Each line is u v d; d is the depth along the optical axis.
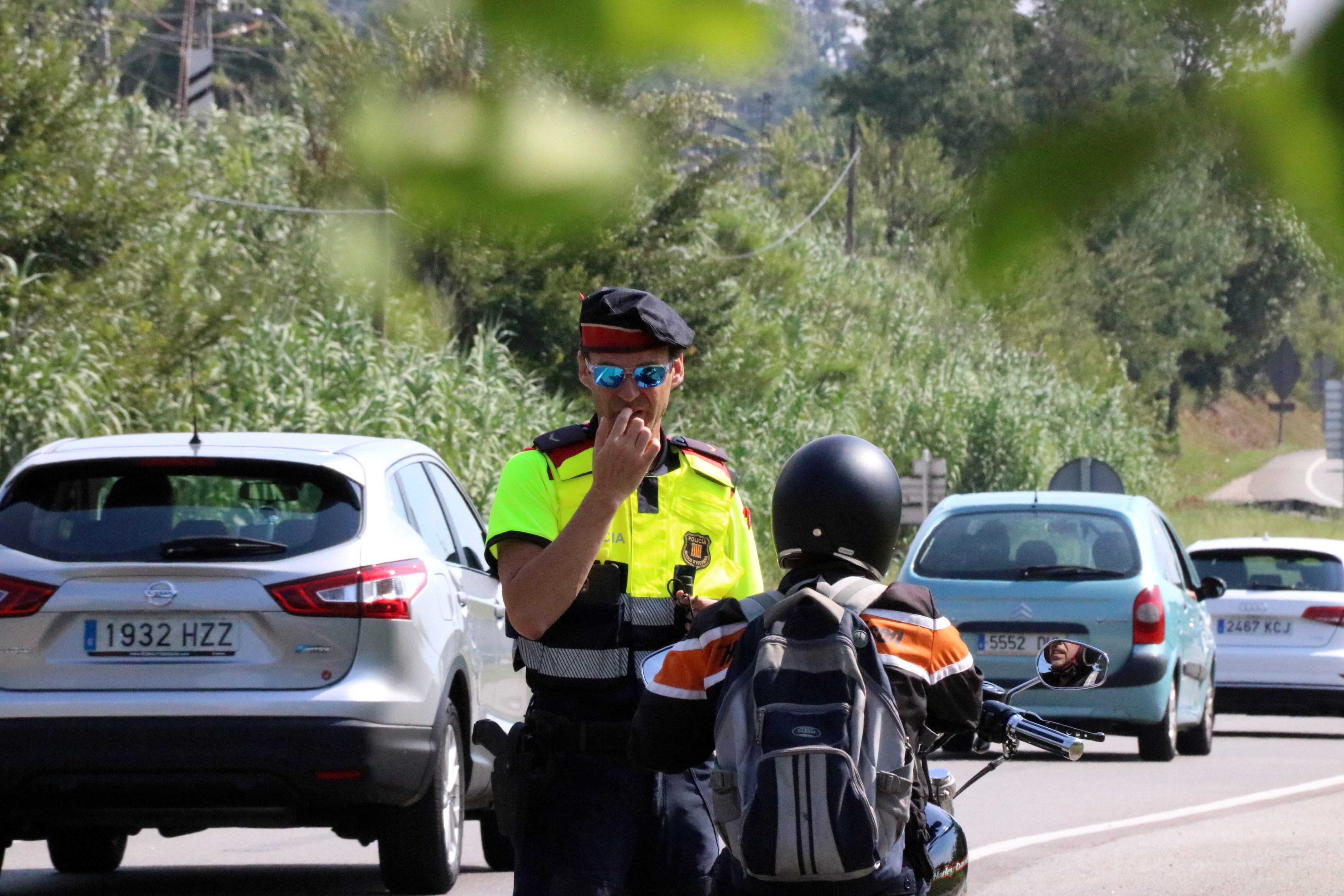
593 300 12.93
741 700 9.96
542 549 13.16
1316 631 54.41
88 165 54.34
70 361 55.19
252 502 25.33
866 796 9.50
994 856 30.27
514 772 13.30
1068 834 32.78
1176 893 26.97
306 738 23.94
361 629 24.56
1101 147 4.04
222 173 60.88
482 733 13.65
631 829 13.08
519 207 4.71
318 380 65.50
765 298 95.44
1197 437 19.75
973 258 4.34
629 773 13.15
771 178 19.50
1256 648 54.72
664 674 10.66
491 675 29.38
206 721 23.95
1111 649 44.62
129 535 24.67
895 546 10.89
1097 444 132.75
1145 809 36.31
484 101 4.60
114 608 24.25
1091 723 45.16
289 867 29.33
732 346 95.50
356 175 4.93
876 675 9.90
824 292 98.38
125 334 59.00
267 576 24.39
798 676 9.82
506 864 29.41
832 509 10.54
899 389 114.75
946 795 12.37
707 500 13.81
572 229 4.76
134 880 28.05
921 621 10.42
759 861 9.50
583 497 13.12
